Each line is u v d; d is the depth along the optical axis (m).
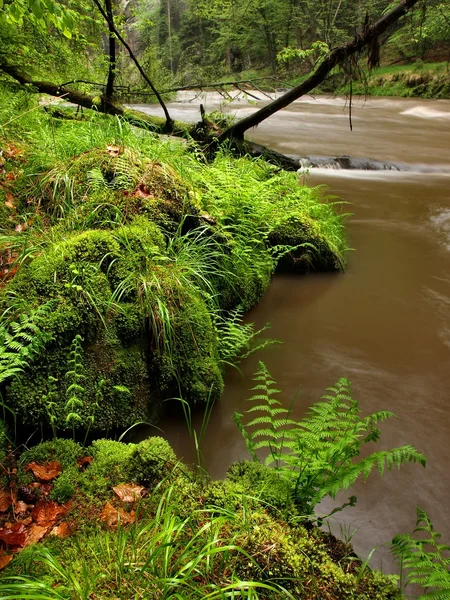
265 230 6.00
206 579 1.96
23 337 3.01
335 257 6.30
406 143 15.32
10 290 3.27
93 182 4.50
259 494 2.50
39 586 1.75
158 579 1.76
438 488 3.00
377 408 3.74
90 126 6.48
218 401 3.78
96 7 7.39
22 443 2.93
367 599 2.02
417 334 4.86
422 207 9.04
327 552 2.30
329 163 12.29
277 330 4.93
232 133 8.41
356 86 28.97
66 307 3.17
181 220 4.66
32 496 2.47
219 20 25.38
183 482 2.60
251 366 4.29
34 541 2.24
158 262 3.99
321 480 2.58
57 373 3.03
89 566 2.06
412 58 30.06
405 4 6.20
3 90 7.54
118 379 3.20
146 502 2.48
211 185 5.61
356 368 4.28
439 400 3.85
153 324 3.46
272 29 23.91
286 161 8.84
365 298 5.66
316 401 3.83
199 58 33.88
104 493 2.54
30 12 4.12
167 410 3.54
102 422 3.07
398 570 2.46
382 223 8.19
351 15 20.27
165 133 8.55
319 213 7.17
